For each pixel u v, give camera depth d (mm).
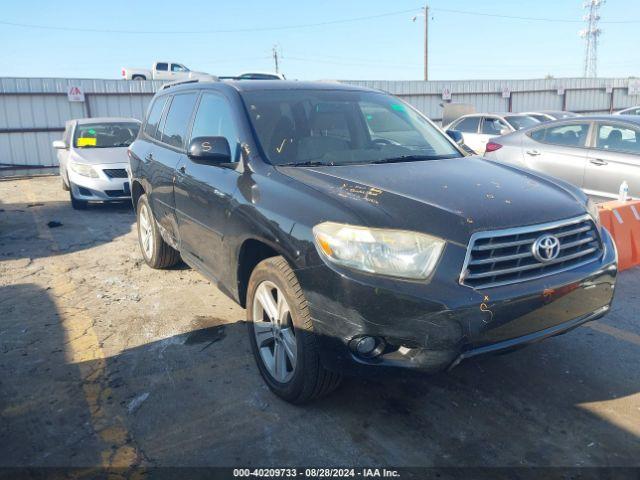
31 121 18156
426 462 2848
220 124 4305
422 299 2680
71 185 10219
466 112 21016
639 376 3660
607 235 3449
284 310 3299
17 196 12477
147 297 5309
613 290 3355
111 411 3361
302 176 3422
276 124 3990
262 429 3146
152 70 30312
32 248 7371
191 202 4387
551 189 3396
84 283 5785
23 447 3035
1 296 5430
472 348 2795
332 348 2904
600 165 7469
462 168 3707
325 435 3084
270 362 3504
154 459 2912
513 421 3186
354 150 4004
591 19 60750
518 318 2842
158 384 3666
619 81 30703
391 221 2809
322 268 2885
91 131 11461
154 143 5633
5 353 4156
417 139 4391
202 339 4340
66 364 3969
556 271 3004
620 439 3004
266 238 3275
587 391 3490
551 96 28953
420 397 3445
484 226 2805
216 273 4133
